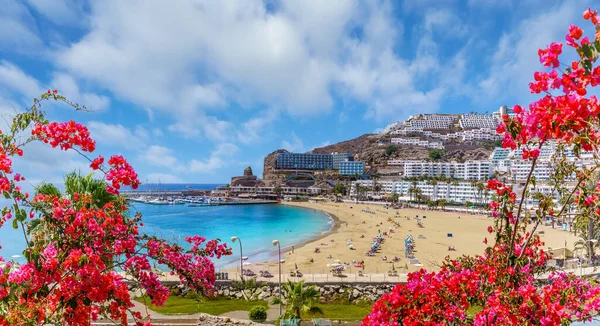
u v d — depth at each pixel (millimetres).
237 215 140375
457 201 158000
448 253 63625
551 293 6867
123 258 7949
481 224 105438
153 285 8023
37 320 6141
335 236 87062
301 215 141750
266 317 29547
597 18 4312
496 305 6625
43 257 6602
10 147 6777
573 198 6375
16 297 6402
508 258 7117
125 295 7004
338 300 37219
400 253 64062
